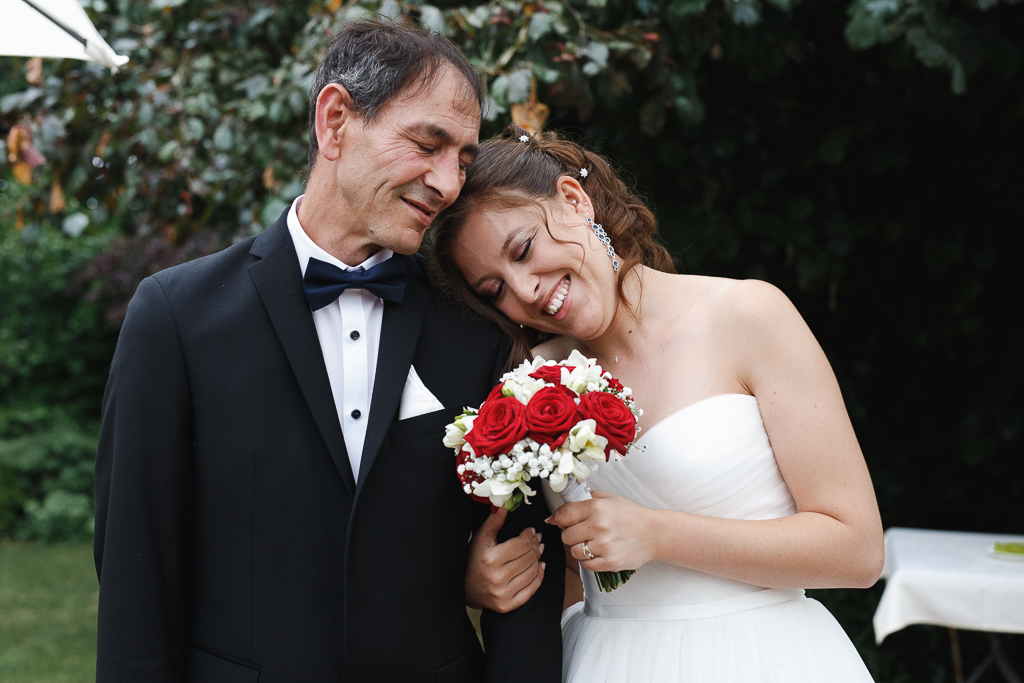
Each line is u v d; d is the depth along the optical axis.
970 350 4.53
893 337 4.62
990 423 4.42
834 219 4.13
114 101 4.04
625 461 1.78
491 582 1.62
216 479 1.49
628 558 1.57
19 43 2.40
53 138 3.76
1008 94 3.93
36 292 10.11
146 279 1.57
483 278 1.77
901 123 4.12
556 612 1.69
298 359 1.52
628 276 1.87
